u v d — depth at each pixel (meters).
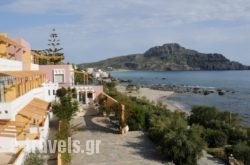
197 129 41.00
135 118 45.62
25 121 32.62
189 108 96.94
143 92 138.38
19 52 44.91
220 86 187.50
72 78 70.88
